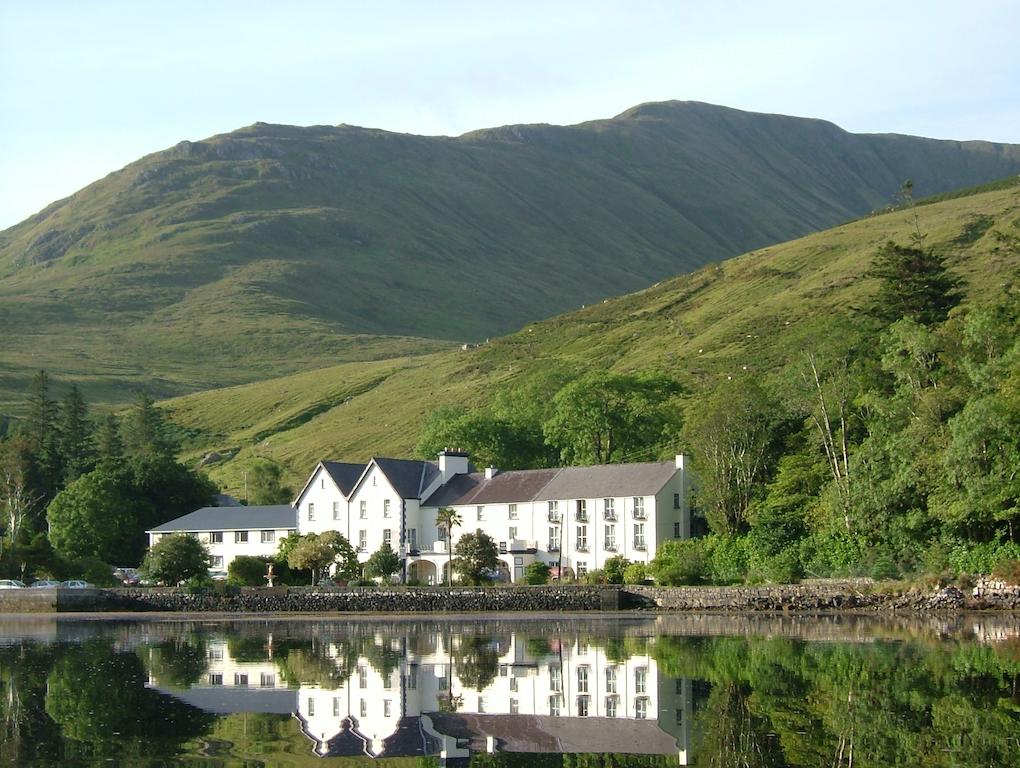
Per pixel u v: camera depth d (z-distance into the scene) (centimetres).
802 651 7412
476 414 19412
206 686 6412
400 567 15000
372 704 5784
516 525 14850
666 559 12662
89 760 4472
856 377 13000
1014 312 13812
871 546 11425
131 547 18100
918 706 5294
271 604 13025
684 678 6400
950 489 10850
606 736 4928
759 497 12988
